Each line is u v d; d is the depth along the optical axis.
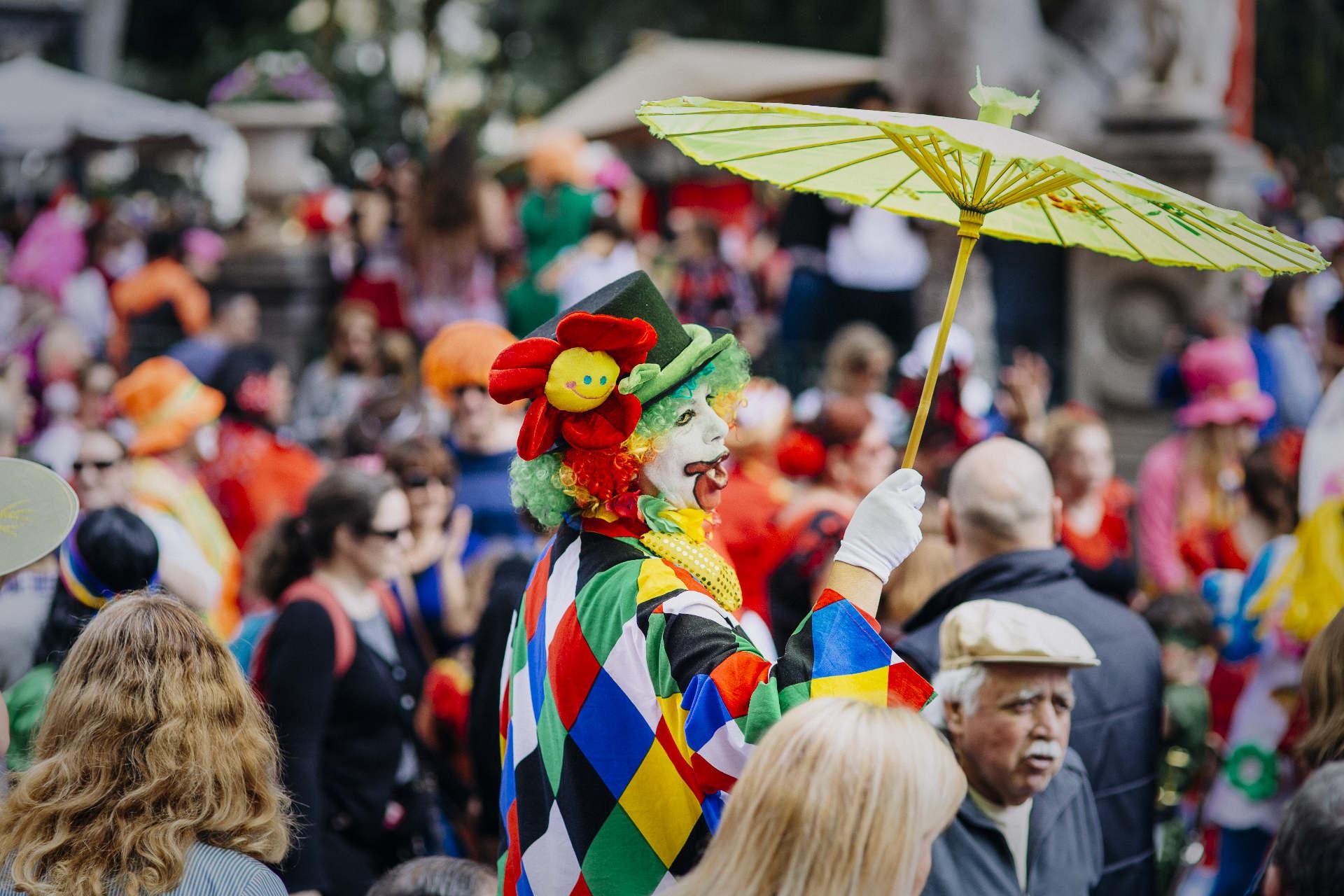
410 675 4.77
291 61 14.88
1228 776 4.94
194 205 19.00
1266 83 15.02
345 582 4.55
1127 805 3.76
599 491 2.80
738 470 6.41
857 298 11.89
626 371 2.77
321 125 14.42
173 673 2.66
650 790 2.63
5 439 6.15
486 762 4.38
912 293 11.88
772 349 11.27
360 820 4.39
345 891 4.33
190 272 13.02
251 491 7.17
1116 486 6.73
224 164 19.05
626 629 2.66
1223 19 9.91
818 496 5.88
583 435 2.74
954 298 2.68
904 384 7.79
